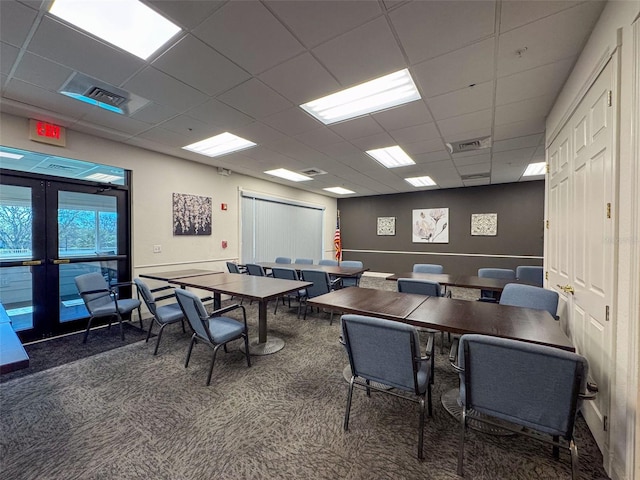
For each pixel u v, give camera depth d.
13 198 3.08
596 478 1.43
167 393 2.19
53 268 3.37
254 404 2.06
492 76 2.30
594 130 1.74
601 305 1.62
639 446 1.25
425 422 1.87
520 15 1.67
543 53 2.01
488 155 4.49
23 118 3.03
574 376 1.17
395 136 3.66
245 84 2.43
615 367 1.42
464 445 1.62
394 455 1.59
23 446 1.64
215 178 5.30
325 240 8.75
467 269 7.27
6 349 1.25
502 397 1.36
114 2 1.57
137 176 4.11
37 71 2.23
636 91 1.27
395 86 2.50
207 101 2.72
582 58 1.96
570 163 2.21
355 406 2.04
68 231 3.49
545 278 3.04
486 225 7.04
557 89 2.48
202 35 1.84
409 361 1.55
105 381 2.36
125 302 3.53
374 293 2.68
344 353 2.96
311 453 1.59
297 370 2.59
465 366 1.40
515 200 6.73
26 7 1.59
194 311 2.35
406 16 1.68
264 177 6.19
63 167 3.45
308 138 3.72
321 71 2.24
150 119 3.14
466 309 2.12
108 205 3.87
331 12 1.64
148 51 2.00
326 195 8.65
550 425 1.28
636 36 1.27
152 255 4.30
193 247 4.91
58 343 3.18
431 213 7.71
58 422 1.85
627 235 1.34
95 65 2.16
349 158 4.69
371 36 1.85
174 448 1.63
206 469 1.48
